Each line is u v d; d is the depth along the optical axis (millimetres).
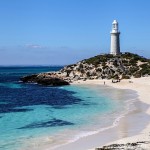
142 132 31375
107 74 128750
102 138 29422
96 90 86188
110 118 40250
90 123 37344
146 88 84438
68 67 139625
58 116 43344
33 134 32156
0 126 36688
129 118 39750
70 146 26984
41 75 128375
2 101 65438
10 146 27453
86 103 57750
